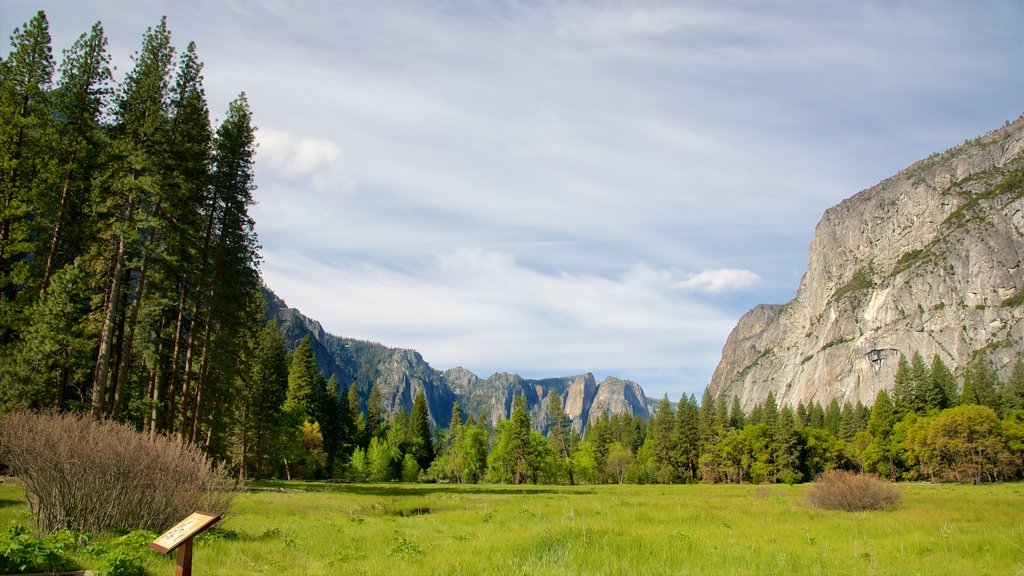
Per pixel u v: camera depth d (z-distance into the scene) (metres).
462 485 72.81
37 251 29.45
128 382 34.56
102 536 12.87
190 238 29.61
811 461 98.00
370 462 88.31
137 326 31.11
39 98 27.91
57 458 13.17
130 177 26.73
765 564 12.14
